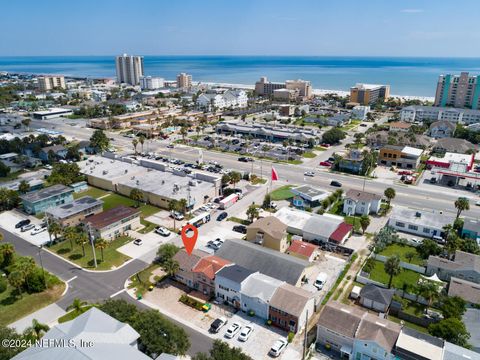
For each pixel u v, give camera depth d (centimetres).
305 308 6344
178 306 6919
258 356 5750
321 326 5959
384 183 13550
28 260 7369
